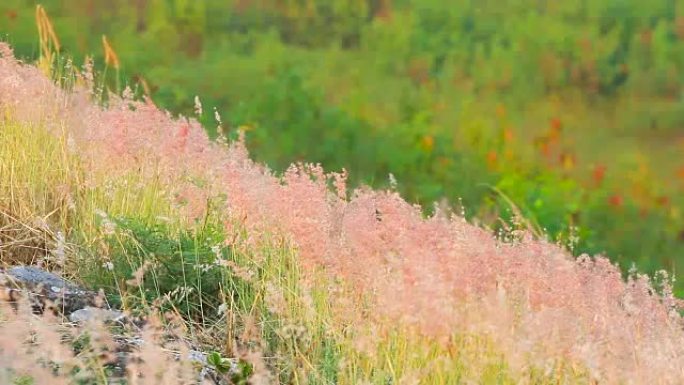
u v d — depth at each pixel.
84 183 11.34
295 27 29.14
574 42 27.67
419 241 8.88
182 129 11.31
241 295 9.80
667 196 20.42
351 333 8.86
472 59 27.31
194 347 9.23
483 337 8.27
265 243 9.84
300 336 9.26
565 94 26.09
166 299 9.89
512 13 29.39
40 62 14.64
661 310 9.16
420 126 22.14
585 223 18.02
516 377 8.03
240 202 9.83
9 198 11.20
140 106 11.98
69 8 28.19
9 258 10.66
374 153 19.91
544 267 9.03
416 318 8.07
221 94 23.08
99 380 7.66
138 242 10.14
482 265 8.61
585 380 8.28
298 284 9.43
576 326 8.29
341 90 25.03
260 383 8.44
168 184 11.21
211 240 10.27
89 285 10.07
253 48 27.20
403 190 18.80
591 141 23.75
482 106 24.83
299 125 20.31
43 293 9.40
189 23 28.39
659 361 8.20
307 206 9.52
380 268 8.81
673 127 24.75
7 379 7.26
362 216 9.29
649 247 17.89
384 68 26.70
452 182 19.52
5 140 11.54
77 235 10.85
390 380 8.45
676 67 27.11
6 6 27.84
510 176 18.72
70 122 11.93
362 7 29.91
